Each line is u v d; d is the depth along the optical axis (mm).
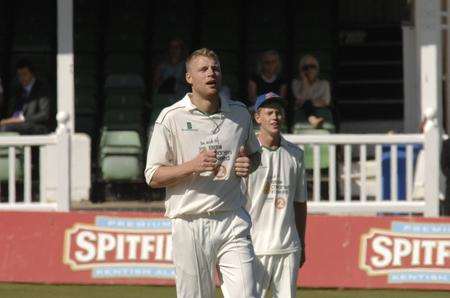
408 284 43000
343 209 48000
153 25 63375
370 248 43156
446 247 42906
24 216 43938
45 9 63219
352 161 54250
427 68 54562
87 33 63000
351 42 66500
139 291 42406
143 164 57219
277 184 32312
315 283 43094
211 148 27875
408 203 47812
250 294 27609
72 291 42344
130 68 61312
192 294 28188
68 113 50188
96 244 43531
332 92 60656
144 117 59438
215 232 27859
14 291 42188
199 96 27828
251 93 57031
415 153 50781
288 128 58312
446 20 60594
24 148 48312
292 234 32406
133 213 43500
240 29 63344
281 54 61781
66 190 47344
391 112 64438
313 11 63125
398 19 66688
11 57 61750
